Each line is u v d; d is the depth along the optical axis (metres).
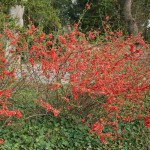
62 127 5.58
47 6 13.95
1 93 4.68
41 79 5.77
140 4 19.28
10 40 5.79
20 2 10.34
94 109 5.84
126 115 6.06
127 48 6.70
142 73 6.50
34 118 5.66
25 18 13.19
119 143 5.79
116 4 18.27
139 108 6.32
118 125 6.08
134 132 6.09
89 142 5.50
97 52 6.02
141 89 5.69
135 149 5.86
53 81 5.54
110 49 6.36
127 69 6.13
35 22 13.24
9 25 8.23
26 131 5.28
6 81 5.36
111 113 5.77
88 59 5.73
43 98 5.78
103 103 5.45
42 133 5.28
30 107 5.74
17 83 5.59
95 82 5.47
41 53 5.62
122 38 7.30
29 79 5.78
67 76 5.82
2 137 4.99
